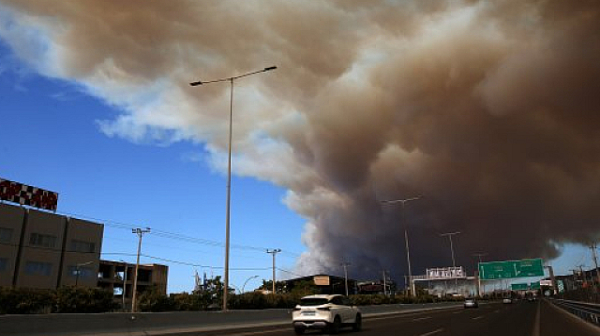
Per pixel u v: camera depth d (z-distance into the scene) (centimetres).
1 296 2820
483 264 8062
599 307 2242
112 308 3341
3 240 6297
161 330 1995
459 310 5194
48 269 6875
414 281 10750
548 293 15638
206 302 3688
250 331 2264
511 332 1966
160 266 10669
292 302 4109
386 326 2489
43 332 1503
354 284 12712
